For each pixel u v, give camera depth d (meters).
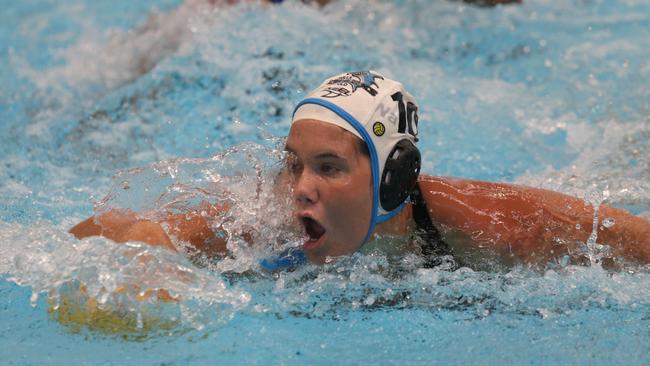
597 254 8.60
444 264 8.57
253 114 13.16
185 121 13.25
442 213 8.75
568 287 8.20
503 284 8.27
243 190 8.49
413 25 17.59
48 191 11.15
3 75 16.45
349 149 7.86
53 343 7.08
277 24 16.39
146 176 8.95
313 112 7.98
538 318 7.63
